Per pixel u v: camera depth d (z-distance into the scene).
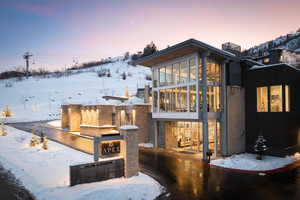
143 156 17.88
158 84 21.25
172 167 14.53
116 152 12.56
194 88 17.11
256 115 18.56
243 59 19.41
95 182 10.98
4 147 19.22
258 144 16.39
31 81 90.12
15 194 9.60
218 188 10.83
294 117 18.08
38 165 13.91
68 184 10.70
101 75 103.75
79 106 33.62
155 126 21.81
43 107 62.81
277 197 9.77
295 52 24.23
